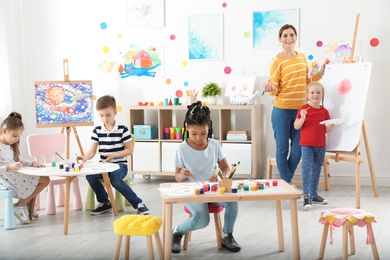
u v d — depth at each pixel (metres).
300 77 4.55
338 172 5.28
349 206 4.30
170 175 5.57
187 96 5.49
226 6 5.47
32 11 6.01
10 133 3.93
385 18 5.03
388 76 5.05
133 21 5.75
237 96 5.34
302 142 4.29
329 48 5.20
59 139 4.52
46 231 3.68
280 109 4.59
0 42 5.68
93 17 5.87
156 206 4.42
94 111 5.95
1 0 5.68
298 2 5.25
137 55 5.77
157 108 5.45
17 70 5.98
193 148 3.12
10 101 5.78
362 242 3.25
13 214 3.79
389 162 5.11
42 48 6.02
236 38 5.46
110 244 3.32
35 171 3.74
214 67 5.55
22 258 3.06
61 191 4.52
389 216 3.93
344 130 4.45
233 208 3.10
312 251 3.09
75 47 5.94
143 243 3.32
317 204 4.38
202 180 3.14
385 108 5.09
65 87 5.08
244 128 5.52
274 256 3.01
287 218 3.90
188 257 3.01
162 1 5.64
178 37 5.64
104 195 4.21
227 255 3.04
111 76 5.87
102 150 4.27
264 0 5.35
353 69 4.51
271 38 5.36
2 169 3.76
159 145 5.47
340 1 5.14
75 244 3.34
